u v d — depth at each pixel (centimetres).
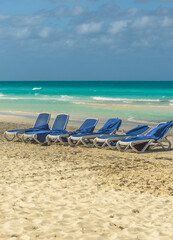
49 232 429
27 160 866
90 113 2306
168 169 795
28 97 4356
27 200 555
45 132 1233
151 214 498
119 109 2573
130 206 533
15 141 1280
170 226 452
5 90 6862
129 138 1124
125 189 625
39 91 6253
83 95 4759
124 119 1975
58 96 4534
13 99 3916
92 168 786
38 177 698
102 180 682
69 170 763
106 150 1098
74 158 913
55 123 1346
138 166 821
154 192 607
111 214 496
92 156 959
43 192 598
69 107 2775
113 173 741
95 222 464
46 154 966
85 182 666
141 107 2744
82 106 2859
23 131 1288
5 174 718
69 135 1201
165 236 419
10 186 630
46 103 3244
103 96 4497
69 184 650
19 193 589
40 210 509
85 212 504
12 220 468
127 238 413
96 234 423
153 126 1697
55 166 802
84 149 1113
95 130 1599
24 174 720
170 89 6969
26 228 441
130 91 6022
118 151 1084
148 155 1019
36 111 2508
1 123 1830
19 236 416
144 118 2020
